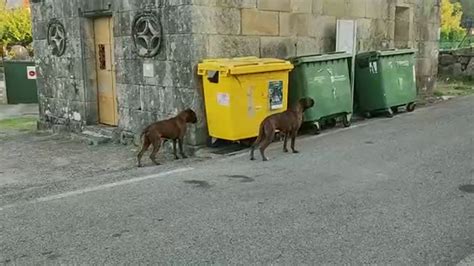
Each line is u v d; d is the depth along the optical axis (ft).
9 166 27.73
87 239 15.20
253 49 29.71
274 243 14.53
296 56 31.50
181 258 13.75
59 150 31.76
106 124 35.86
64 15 36.29
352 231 15.19
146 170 23.34
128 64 31.40
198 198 18.60
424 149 24.85
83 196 19.33
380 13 38.68
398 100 35.04
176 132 25.59
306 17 32.65
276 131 25.11
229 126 25.85
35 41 40.11
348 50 33.42
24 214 17.49
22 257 14.11
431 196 18.08
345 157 23.84
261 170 22.21
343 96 31.09
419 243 14.30
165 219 16.58
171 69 28.45
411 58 36.06
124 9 30.96
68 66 36.81
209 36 27.48
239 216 16.62
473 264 12.99
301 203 17.67
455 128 29.76
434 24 45.14
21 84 62.34
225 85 25.46
